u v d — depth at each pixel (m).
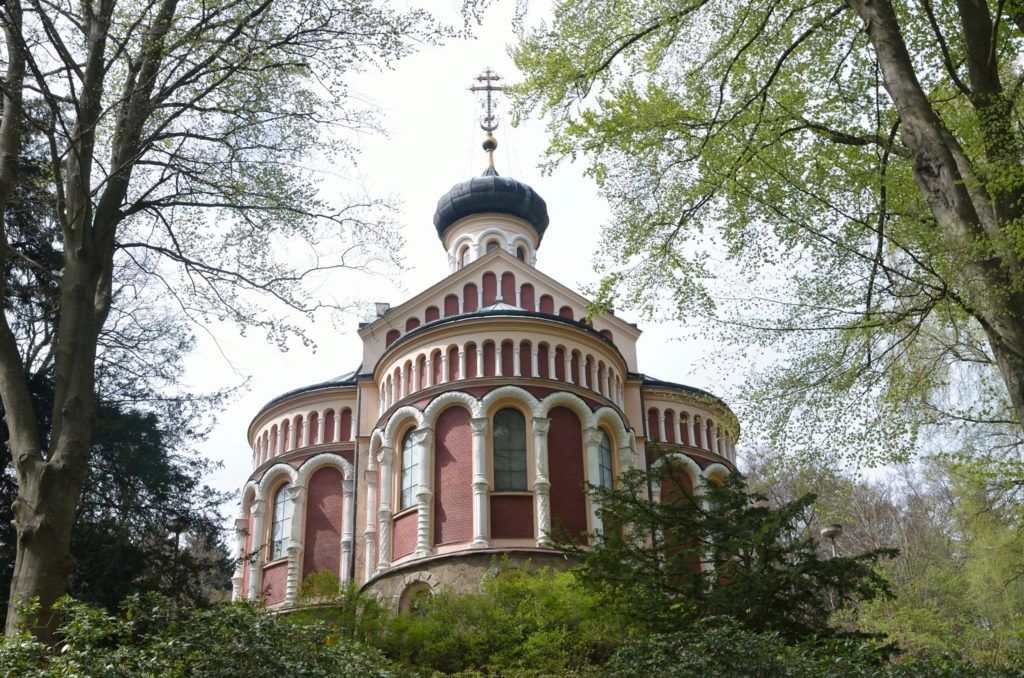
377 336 38.41
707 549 19.02
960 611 38.19
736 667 13.74
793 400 16.92
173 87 16.17
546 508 29.20
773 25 17.92
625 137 17.61
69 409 13.99
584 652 21.48
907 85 14.20
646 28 17.91
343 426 37.66
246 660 11.88
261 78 16.73
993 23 14.64
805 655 14.66
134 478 26.03
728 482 19.98
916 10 16.88
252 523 37.91
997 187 13.09
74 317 14.66
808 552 18.58
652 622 18.59
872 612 37.00
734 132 17.45
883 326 16.22
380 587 29.91
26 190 22.17
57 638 12.67
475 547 28.44
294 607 26.09
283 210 17.45
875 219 16.92
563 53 18.02
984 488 25.38
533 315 32.06
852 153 16.47
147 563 24.70
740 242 17.61
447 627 22.77
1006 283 13.27
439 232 49.50
